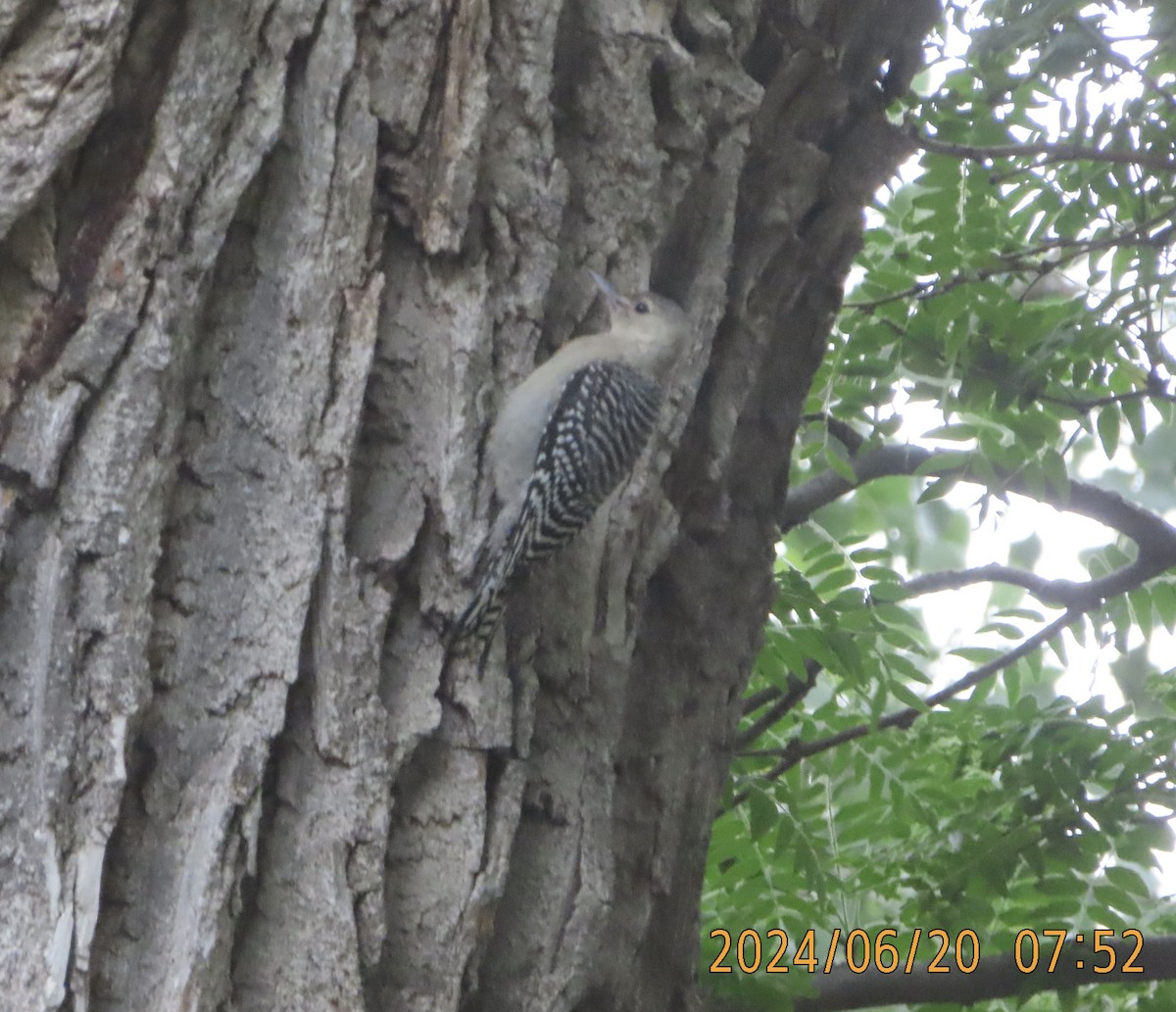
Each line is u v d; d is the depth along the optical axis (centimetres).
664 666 895
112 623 633
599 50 827
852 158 976
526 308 782
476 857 698
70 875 611
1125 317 1164
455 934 688
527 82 782
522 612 779
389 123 735
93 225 656
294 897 655
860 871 1279
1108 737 1204
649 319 849
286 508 682
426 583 719
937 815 1282
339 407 697
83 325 647
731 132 883
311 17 712
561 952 739
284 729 670
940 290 1225
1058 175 1247
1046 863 1184
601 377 820
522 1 781
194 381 686
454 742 711
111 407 646
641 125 838
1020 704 1284
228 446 685
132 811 642
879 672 1202
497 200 776
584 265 844
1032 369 1169
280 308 701
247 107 689
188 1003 615
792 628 1159
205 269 671
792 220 939
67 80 645
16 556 635
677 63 842
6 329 647
